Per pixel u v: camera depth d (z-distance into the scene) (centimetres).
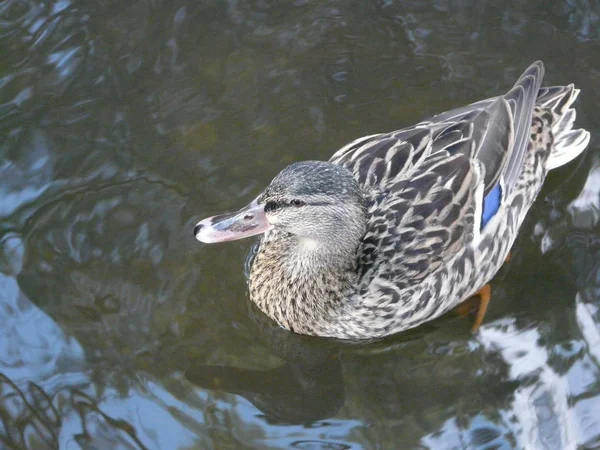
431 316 953
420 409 882
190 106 1092
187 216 998
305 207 870
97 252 967
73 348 896
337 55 1149
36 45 1134
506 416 870
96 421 843
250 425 857
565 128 1056
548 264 995
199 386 880
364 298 916
